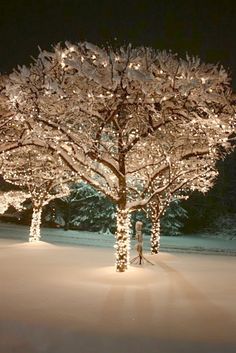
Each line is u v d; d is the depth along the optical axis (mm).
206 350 7062
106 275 14031
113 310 9602
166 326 8422
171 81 13602
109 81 13664
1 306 9812
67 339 7500
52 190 29703
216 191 49312
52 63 14695
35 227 24953
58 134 14055
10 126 16156
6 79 14945
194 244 35500
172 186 20469
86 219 43719
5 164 21656
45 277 13758
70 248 23641
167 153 14727
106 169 19203
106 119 14141
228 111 14969
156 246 21719
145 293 11469
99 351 6887
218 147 18234
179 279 13695
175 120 14578
